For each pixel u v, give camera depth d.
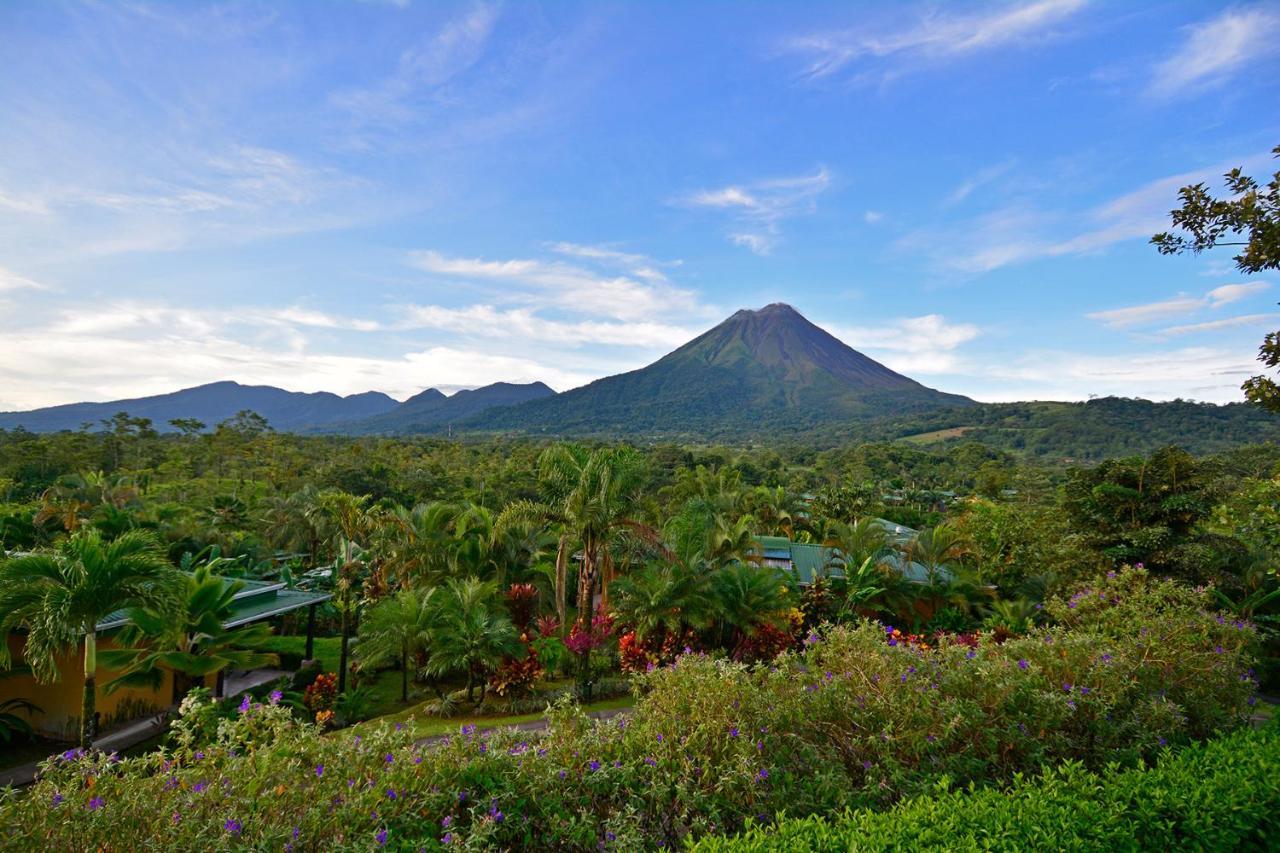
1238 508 10.70
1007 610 18.72
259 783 4.25
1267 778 4.75
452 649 15.34
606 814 4.69
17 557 10.48
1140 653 7.35
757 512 36.97
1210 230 6.29
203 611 13.40
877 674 6.12
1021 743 5.56
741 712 5.59
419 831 4.12
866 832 3.95
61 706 12.60
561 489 17.98
